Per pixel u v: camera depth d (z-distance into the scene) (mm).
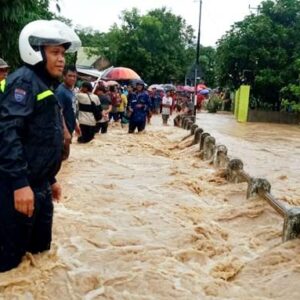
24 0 10086
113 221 5852
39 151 3777
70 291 3932
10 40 10203
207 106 38500
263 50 29203
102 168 9805
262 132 21781
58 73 3848
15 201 3613
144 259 4629
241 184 7875
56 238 4949
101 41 44938
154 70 43625
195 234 5496
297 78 29141
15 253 3973
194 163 10906
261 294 4086
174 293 3988
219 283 4223
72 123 8203
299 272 4320
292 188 9320
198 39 28625
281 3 30062
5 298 3725
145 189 7887
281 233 5621
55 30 3779
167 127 21469
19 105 3604
